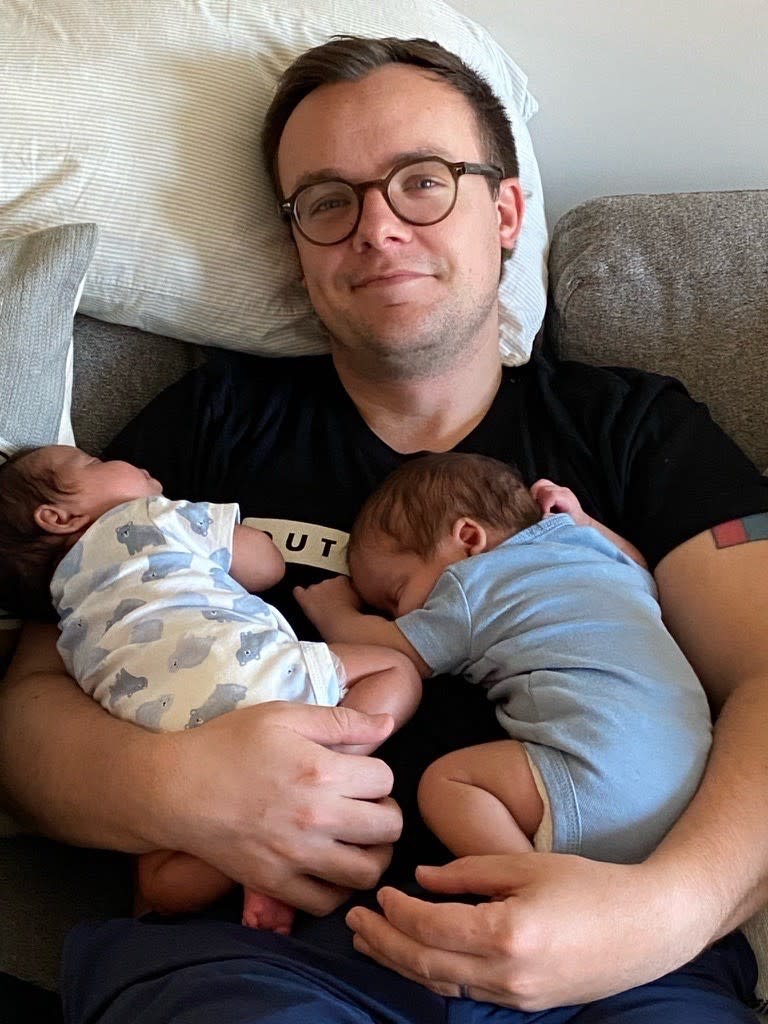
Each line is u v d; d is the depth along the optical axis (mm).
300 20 1210
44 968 845
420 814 868
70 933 811
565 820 783
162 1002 681
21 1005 800
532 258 1290
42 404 1029
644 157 1473
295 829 774
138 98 1127
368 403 1178
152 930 777
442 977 708
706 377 1225
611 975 708
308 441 1149
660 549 1015
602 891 717
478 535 947
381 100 1064
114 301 1176
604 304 1251
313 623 1004
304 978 709
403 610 960
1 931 850
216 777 779
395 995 725
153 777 788
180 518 945
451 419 1161
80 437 1206
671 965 731
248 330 1215
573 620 870
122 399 1233
